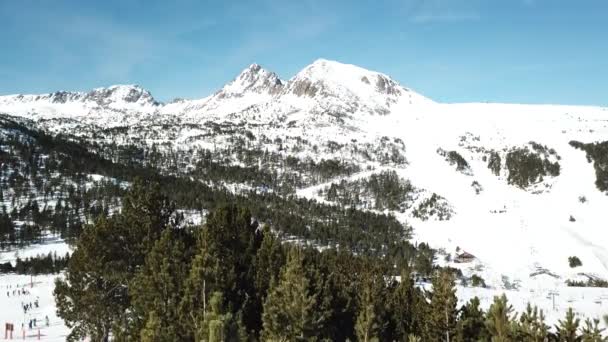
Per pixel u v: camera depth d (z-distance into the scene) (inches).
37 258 5851.4
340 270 2412.6
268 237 1768.0
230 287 1408.7
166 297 1358.3
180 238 1624.0
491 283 6067.9
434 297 1450.5
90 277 1667.1
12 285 4576.8
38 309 3565.5
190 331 1207.6
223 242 1800.0
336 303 1609.3
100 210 7603.4
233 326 678.5
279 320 1253.1
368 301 1608.0
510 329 978.7
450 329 1385.3
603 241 7751.0
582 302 3408.0
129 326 1407.5
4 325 2987.2
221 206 1914.4
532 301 3408.0
